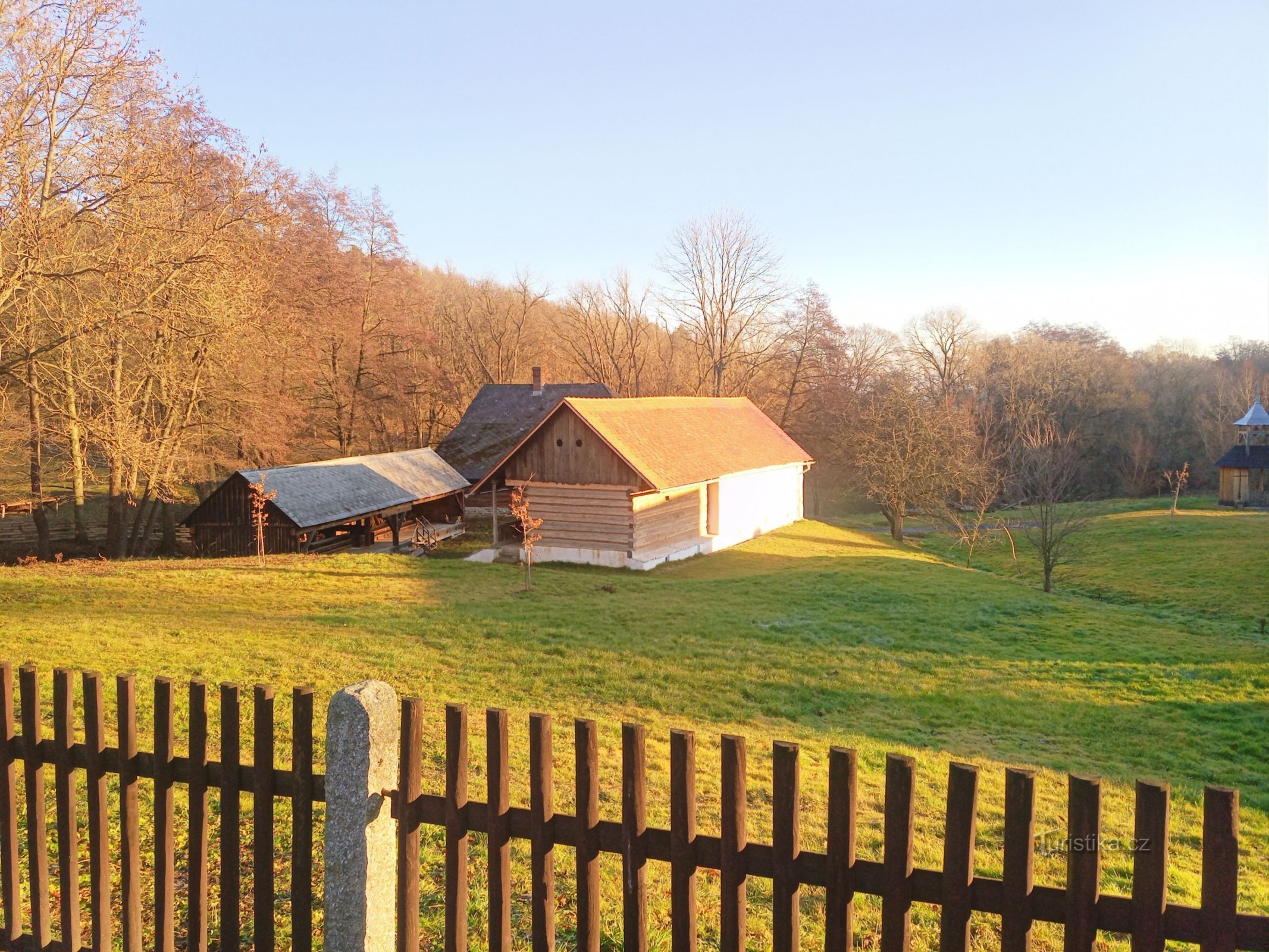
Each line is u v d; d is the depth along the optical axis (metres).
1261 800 10.80
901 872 3.25
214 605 19.08
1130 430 66.38
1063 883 7.23
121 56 20.31
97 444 26.88
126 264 20.38
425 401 57.34
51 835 6.96
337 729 3.84
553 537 29.81
